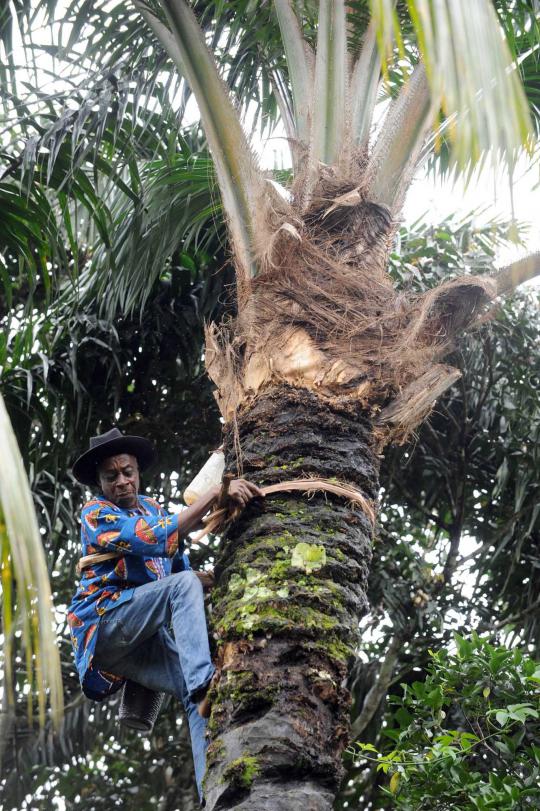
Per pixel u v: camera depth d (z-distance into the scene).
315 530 3.29
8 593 1.99
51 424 6.05
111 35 5.11
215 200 5.74
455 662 4.80
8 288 5.53
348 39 4.68
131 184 5.33
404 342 3.76
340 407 3.58
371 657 7.39
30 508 1.93
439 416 7.33
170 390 6.92
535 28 4.79
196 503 3.56
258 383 3.67
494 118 2.27
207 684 3.27
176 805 7.80
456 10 2.28
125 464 4.14
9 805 7.47
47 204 5.15
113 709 7.46
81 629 3.73
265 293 3.81
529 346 7.02
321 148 4.14
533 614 6.89
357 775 7.10
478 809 4.02
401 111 4.13
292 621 3.08
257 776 2.83
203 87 3.91
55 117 5.02
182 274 6.86
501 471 6.82
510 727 4.74
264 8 5.00
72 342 6.26
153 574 3.76
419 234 7.39
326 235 3.96
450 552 7.13
